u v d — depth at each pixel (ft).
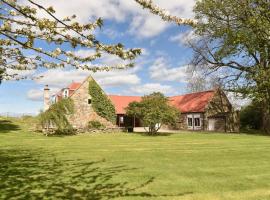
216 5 138.51
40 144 98.89
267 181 44.91
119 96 211.61
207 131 175.32
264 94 138.72
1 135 129.80
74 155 72.43
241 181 44.88
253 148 85.20
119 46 18.57
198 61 165.37
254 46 134.21
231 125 178.60
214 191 39.86
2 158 67.26
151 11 17.44
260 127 179.73
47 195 38.17
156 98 150.10
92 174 49.83
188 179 46.14
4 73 32.73
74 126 161.79
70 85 195.11
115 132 163.12
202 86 193.88
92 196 37.78
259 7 122.21
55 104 149.18
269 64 139.23
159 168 54.85
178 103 207.00
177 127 198.29
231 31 136.87
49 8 17.08
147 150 82.23
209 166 56.65
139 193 38.96
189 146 92.27
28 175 49.16
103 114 173.27
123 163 60.49
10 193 38.88
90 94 170.91
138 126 206.49
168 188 41.19
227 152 76.64
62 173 50.72
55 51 18.81
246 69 148.56
